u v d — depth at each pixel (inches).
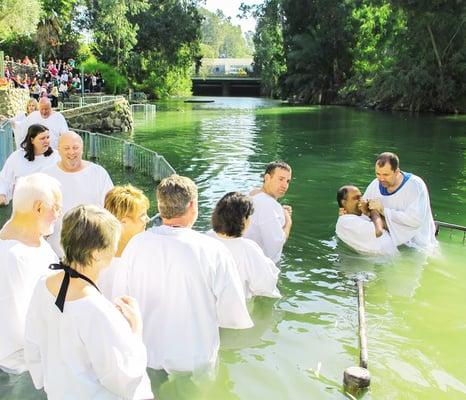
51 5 1649.9
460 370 159.2
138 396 117.0
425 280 229.5
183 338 147.7
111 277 154.4
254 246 192.5
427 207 272.4
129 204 159.5
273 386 147.4
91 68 1820.9
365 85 2016.5
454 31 1664.6
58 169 203.3
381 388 148.0
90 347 106.3
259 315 191.9
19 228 140.8
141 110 1373.0
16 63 1232.2
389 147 753.6
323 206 369.4
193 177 484.7
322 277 230.5
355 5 2129.7
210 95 3053.6
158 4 2252.7
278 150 699.4
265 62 2652.6
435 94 1705.2
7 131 417.7
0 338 139.9
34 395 137.0
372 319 191.6
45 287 111.0
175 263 145.9
